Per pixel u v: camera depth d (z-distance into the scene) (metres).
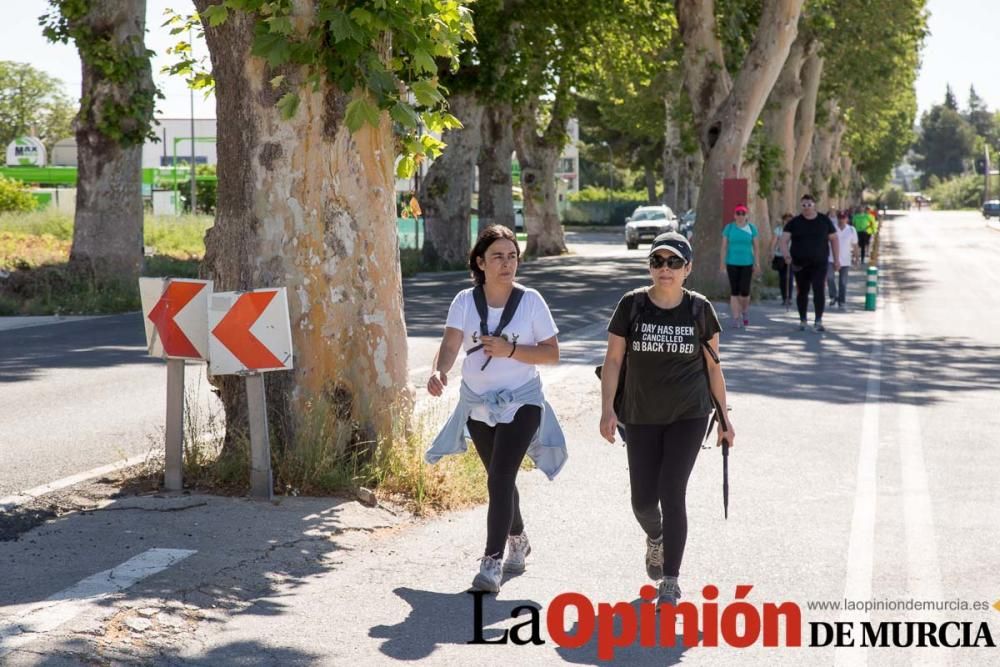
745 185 27.11
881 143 109.00
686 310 6.19
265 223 8.36
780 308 25.19
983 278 38.75
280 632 5.70
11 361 16.47
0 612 5.64
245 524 7.26
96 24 25.53
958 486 9.02
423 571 6.77
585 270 40.59
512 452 6.51
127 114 25.80
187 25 9.62
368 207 8.55
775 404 12.90
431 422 9.44
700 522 7.93
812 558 7.09
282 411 8.40
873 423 11.76
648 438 6.27
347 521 7.50
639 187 133.62
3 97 120.50
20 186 50.25
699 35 30.92
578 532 7.71
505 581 6.66
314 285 8.40
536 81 41.25
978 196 197.12
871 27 42.38
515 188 87.25
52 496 7.96
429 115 8.81
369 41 8.25
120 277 26.23
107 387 14.03
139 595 5.94
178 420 8.05
